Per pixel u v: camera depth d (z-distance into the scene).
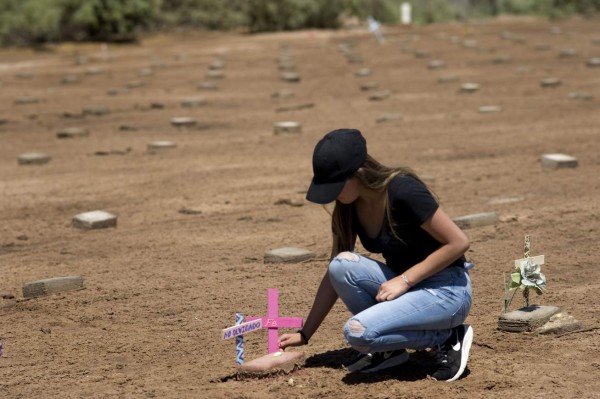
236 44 71.00
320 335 13.39
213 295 15.63
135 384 11.68
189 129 35.50
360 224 10.95
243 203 23.03
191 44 72.56
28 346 13.50
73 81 51.38
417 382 11.12
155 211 22.64
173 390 11.33
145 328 14.12
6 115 40.56
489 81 45.81
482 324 13.43
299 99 42.44
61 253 19.11
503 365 11.69
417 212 10.41
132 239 20.00
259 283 16.23
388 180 10.46
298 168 27.20
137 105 42.00
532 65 51.75
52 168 28.81
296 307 14.71
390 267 11.13
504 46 62.16
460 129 32.94
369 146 30.25
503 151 28.64
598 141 29.61
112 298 15.73
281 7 82.38
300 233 19.81
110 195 24.61
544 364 11.72
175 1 83.81
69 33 77.06
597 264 16.47
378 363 11.50
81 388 11.64
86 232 20.92
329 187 10.42
